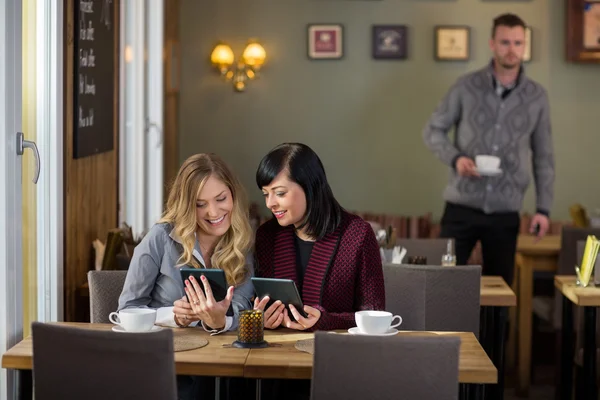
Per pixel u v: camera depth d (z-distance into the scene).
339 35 9.69
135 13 7.12
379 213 9.84
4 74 3.87
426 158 9.80
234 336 3.77
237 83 9.73
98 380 3.07
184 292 3.98
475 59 9.66
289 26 9.73
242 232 3.99
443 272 4.87
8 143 3.93
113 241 5.33
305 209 3.98
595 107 9.62
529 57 9.59
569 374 5.80
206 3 9.73
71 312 5.21
